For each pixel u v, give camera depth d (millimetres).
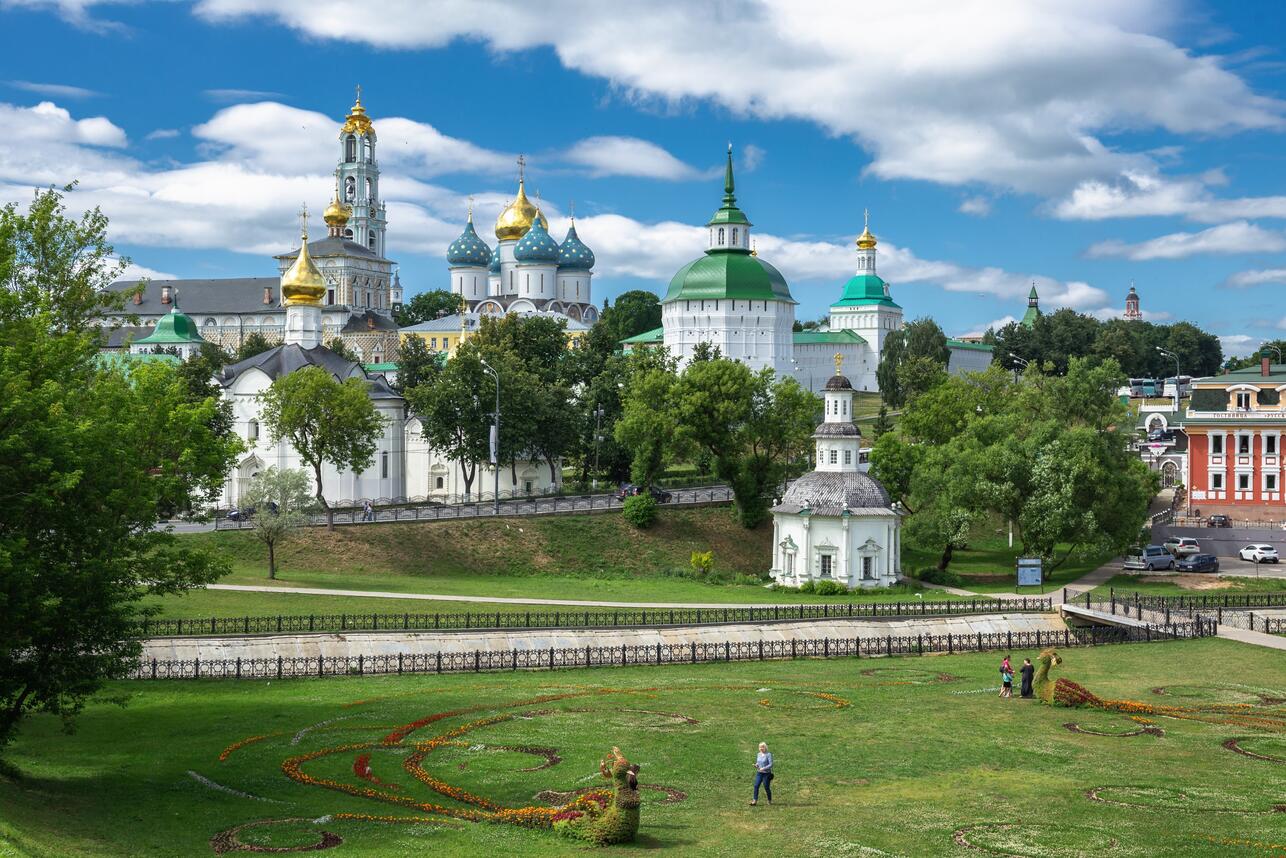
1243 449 141875
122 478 54062
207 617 81438
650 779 50531
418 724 59688
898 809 45719
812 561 121188
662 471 167625
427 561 120750
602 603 98500
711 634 84188
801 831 43031
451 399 144125
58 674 50500
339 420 131625
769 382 150500
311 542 117750
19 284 73438
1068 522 118062
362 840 42219
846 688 70062
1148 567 121562
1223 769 51656
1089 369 151000
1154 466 174250
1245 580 115062
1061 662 72500
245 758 53562
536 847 41500
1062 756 54062
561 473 174000
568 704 64875
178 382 69000
